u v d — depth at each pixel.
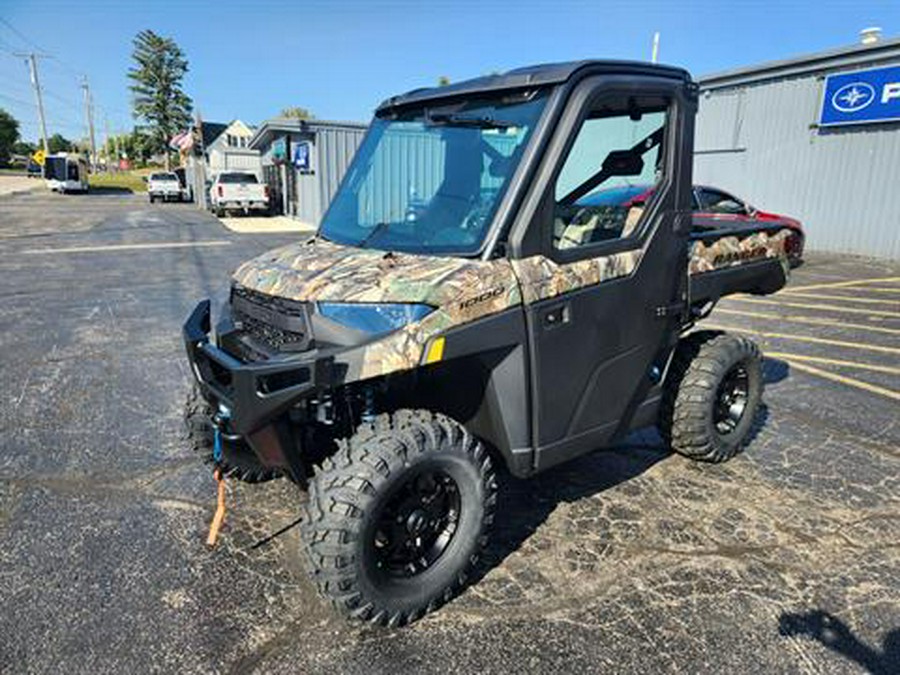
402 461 2.57
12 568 3.09
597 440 3.35
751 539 3.42
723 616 2.81
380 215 3.26
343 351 2.43
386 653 2.58
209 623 2.74
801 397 5.63
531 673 2.48
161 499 3.78
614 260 3.15
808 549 3.33
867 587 3.01
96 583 2.99
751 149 16.67
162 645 2.61
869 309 9.34
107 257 14.59
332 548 2.50
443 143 3.09
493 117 2.96
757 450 4.53
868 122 14.05
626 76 3.03
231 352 2.96
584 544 3.36
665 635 2.69
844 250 14.96
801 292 10.64
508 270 2.75
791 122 15.67
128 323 8.23
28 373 6.11
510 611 2.84
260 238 19.39
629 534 3.46
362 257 2.92
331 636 2.68
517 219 2.78
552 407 3.02
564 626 2.74
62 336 7.52
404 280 2.61
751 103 16.52
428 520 2.79
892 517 3.66
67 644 2.60
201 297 10.06
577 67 2.85
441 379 2.98
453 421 2.81
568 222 3.01
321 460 3.07
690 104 3.36
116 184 65.12
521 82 2.88
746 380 4.31
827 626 2.75
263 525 3.52
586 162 2.98
